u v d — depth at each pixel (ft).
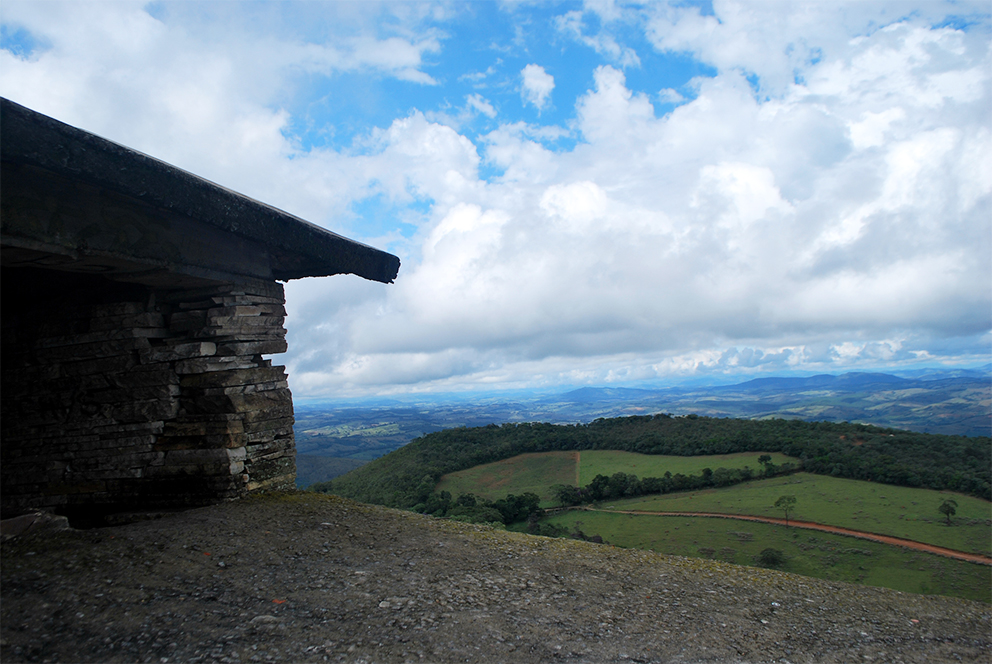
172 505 16.02
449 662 8.24
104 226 12.14
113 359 16.56
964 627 12.46
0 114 9.21
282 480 18.07
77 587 9.34
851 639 11.16
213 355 16.46
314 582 10.80
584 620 10.36
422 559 12.82
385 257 20.61
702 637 10.25
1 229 10.12
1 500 16.72
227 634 8.35
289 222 16.12
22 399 17.07
